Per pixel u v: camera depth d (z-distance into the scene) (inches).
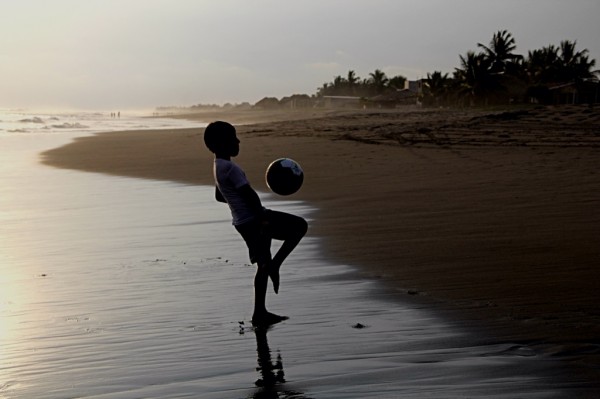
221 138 241.1
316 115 3508.9
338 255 335.6
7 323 240.8
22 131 2364.7
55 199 628.4
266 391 166.2
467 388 159.9
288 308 245.8
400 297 252.4
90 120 4443.9
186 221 477.7
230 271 314.0
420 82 4549.7
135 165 952.3
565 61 3550.7
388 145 1034.7
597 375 165.2
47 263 351.6
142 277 308.5
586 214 417.7
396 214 455.2
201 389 170.2
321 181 675.4
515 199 494.9
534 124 1215.6
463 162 777.6
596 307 226.8
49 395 171.6
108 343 213.2
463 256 317.4
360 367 179.3
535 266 290.4
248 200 233.1
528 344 191.9
